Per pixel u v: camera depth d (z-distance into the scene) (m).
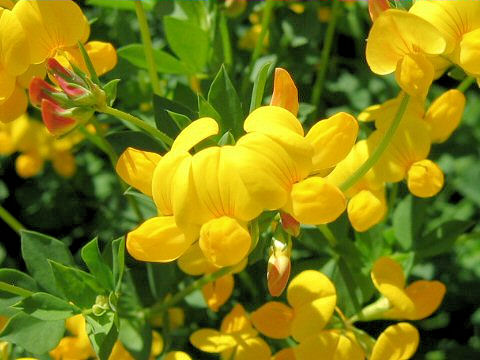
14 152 0.26
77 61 0.14
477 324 0.23
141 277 0.17
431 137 0.15
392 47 0.13
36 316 0.14
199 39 0.18
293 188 0.12
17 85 0.14
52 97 0.13
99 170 0.25
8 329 0.14
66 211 0.26
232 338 0.15
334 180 0.15
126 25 0.19
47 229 0.26
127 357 0.16
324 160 0.13
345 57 0.24
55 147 0.24
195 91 0.18
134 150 0.13
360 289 0.16
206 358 0.19
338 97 0.23
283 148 0.12
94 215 0.26
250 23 0.22
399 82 0.13
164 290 0.17
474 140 0.24
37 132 0.24
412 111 0.14
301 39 0.20
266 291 0.18
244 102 0.17
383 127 0.14
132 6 0.18
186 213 0.12
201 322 0.19
